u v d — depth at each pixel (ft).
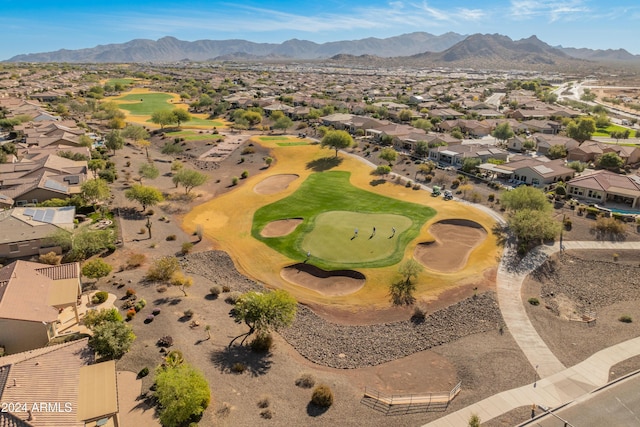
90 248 213.87
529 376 139.64
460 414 123.13
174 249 241.55
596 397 129.39
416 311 180.86
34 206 260.42
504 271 212.64
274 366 144.56
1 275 162.30
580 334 164.76
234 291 194.90
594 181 309.83
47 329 144.87
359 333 170.40
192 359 141.59
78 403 107.55
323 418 121.08
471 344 158.92
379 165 395.14
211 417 118.32
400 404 128.47
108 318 151.02
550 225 231.30
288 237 254.68
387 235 250.98
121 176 361.92
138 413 118.52
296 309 180.65
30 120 528.63
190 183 330.13
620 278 210.18
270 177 382.42
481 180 344.28
